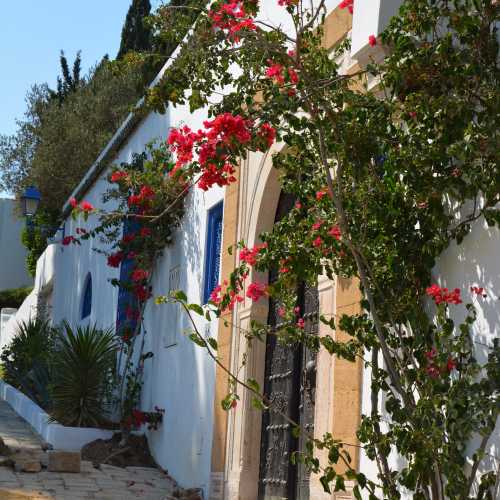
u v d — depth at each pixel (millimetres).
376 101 5281
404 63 5195
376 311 5293
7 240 35344
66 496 8352
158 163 11031
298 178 5902
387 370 5559
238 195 9320
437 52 5129
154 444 11219
